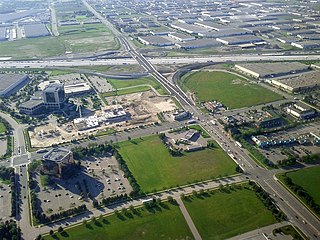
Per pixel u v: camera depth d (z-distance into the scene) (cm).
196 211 19838
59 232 18612
